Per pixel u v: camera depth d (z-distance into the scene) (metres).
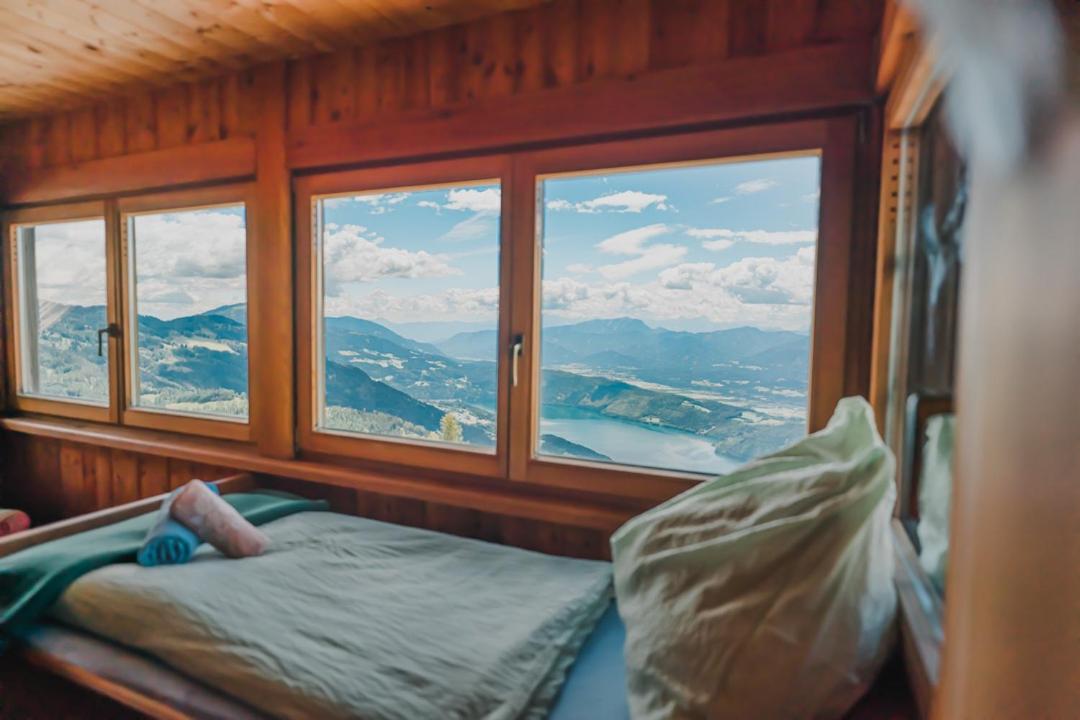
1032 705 0.27
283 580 1.42
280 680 1.04
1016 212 0.28
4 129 2.91
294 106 2.13
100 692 1.15
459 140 1.85
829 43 1.41
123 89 2.44
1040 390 0.27
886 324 1.32
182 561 1.50
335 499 2.16
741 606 0.81
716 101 1.52
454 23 1.85
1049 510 0.26
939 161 1.08
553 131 1.72
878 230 1.35
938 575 0.94
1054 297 0.26
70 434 2.68
